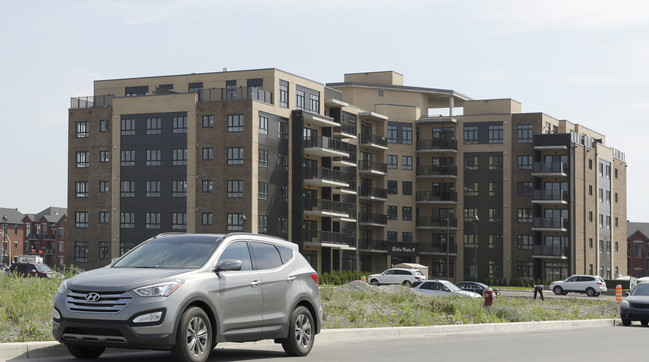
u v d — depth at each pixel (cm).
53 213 16588
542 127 9231
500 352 1616
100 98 8012
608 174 10475
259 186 7256
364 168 8900
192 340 1173
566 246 9044
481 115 9406
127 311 1121
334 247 8000
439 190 9488
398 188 9356
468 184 9412
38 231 16400
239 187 7200
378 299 3053
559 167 9069
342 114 8512
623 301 3056
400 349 1627
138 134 7675
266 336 1327
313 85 8038
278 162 7506
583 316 3531
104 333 1130
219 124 7312
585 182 9556
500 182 9331
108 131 7869
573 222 9144
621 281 7581
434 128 9488
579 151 9412
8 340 1376
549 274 9156
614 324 3198
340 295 3020
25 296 1941
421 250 9362
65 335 1147
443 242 9425
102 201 7838
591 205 9775
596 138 10662
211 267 1236
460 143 9444
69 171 8006
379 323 2336
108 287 1136
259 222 7238
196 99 7419
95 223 7856
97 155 7900
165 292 1146
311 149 7681
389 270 6806
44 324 1598
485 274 9306
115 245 7725
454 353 1564
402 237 9350
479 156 9394
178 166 7469
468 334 2222
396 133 9375
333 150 7862
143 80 8119
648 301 3003
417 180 9506
